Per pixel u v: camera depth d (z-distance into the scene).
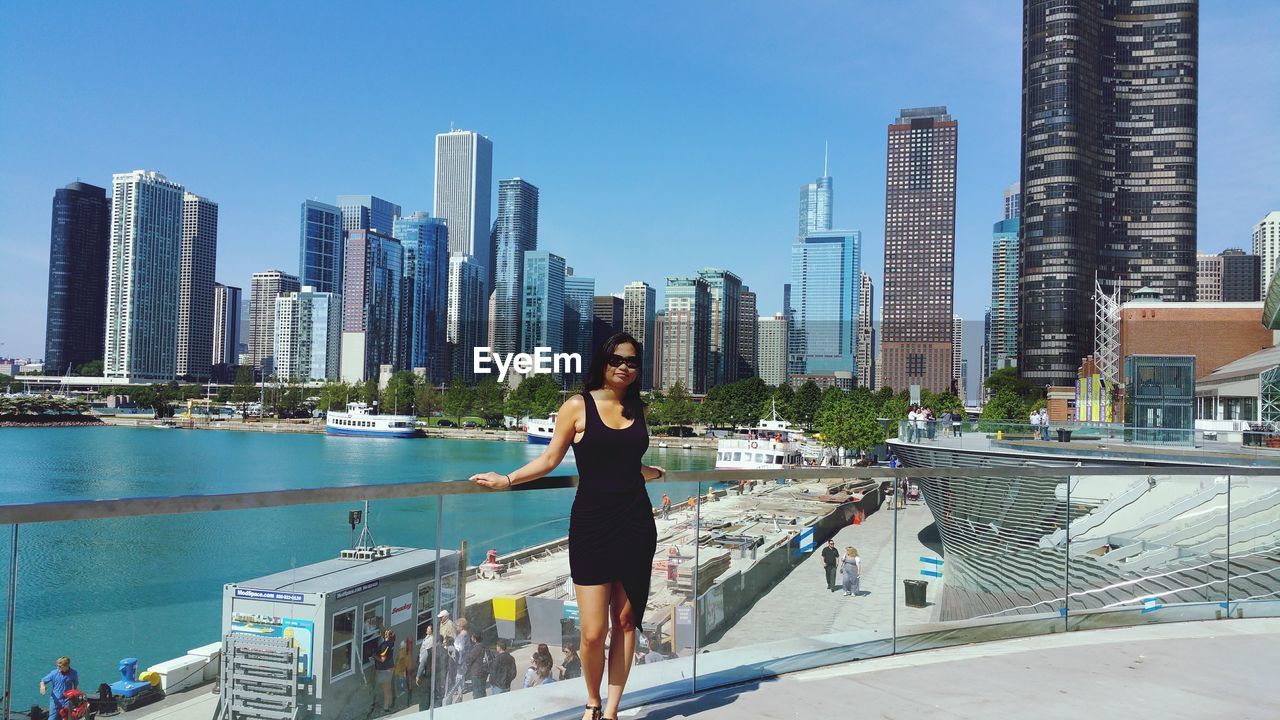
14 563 2.86
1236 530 7.02
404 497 3.52
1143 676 4.98
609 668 4.06
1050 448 35.06
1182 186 187.75
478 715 3.99
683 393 169.62
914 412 47.59
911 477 5.46
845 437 93.62
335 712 3.51
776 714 4.26
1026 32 195.00
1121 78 191.75
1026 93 193.75
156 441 147.75
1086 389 76.31
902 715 4.26
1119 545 7.59
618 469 3.83
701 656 4.66
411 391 197.12
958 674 4.97
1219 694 4.67
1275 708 4.46
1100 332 120.81
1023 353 189.25
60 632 2.90
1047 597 6.12
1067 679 4.91
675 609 4.52
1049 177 185.62
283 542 3.49
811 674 4.92
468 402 184.25
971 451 35.00
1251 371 57.84
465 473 100.44
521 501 4.13
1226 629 6.17
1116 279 190.00
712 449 144.62
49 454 117.31
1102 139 190.75
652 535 3.96
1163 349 98.31
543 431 148.50
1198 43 189.50
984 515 5.82
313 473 97.94
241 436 164.12
